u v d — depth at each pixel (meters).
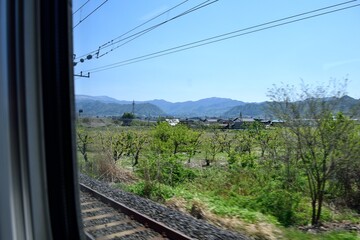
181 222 6.60
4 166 1.57
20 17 1.62
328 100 8.09
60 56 1.77
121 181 12.47
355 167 7.86
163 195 9.98
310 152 8.27
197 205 8.35
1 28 1.59
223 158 20.14
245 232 6.52
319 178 8.09
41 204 1.68
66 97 1.80
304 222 7.98
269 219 7.59
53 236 1.74
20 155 1.60
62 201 1.77
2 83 1.58
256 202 9.20
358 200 8.01
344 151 7.86
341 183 8.12
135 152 18.17
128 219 6.27
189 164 18.11
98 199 7.61
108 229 5.62
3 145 1.57
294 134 8.67
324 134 8.06
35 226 1.65
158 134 20.16
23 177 1.61
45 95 1.71
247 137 17.72
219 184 12.09
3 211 1.56
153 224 5.87
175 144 20.22
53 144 1.73
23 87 1.62
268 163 10.47
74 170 1.85
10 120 1.58
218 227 6.68
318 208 8.00
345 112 7.95
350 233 6.61
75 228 1.84
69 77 1.81
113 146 16.58
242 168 13.00
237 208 8.42
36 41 1.67
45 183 1.70
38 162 1.67
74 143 1.85
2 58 1.59
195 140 21.30
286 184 9.14
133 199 8.44
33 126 1.65
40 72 1.69
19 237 1.57
